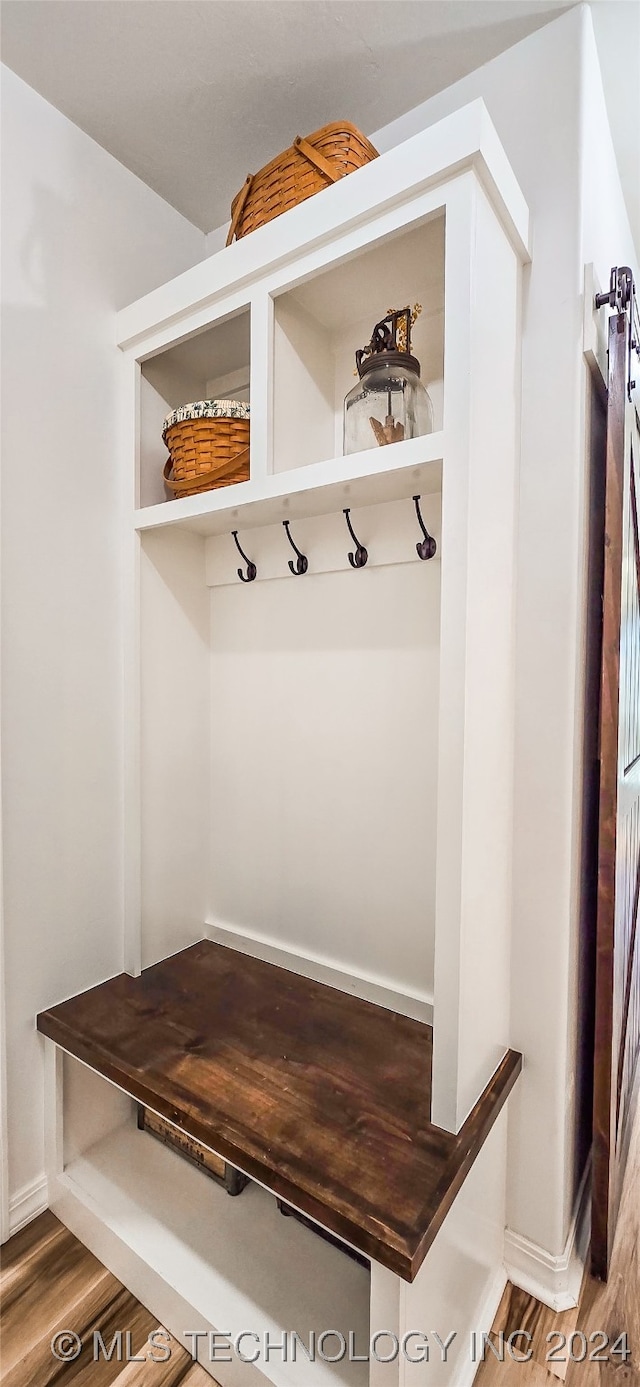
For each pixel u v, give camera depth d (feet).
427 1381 3.07
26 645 4.44
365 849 4.83
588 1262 4.33
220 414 4.64
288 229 3.85
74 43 4.06
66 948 4.77
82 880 4.88
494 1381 3.62
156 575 5.27
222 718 5.74
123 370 5.07
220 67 4.22
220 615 5.72
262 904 5.51
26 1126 4.50
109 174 4.93
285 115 4.62
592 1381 3.61
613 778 4.08
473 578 3.25
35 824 4.52
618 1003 4.59
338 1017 4.51
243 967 5.29
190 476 4.74
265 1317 3.57
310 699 5.10
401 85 4.36
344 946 4.98
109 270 4.96
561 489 3.79
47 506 4.55
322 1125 3.39
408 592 4.52
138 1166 4.68
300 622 5.14
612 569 3.98
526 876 3.99
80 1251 4.32
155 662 5.27
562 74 3.79
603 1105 4.14
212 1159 4.53
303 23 3.91
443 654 3.26
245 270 4.10
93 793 4.95
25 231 4.34
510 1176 4.16
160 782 5.36
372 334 4.37
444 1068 3.33
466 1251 3.54
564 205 3.75
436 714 4.43
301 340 4.53
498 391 3.53
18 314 4.31
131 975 5.13
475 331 3.18
